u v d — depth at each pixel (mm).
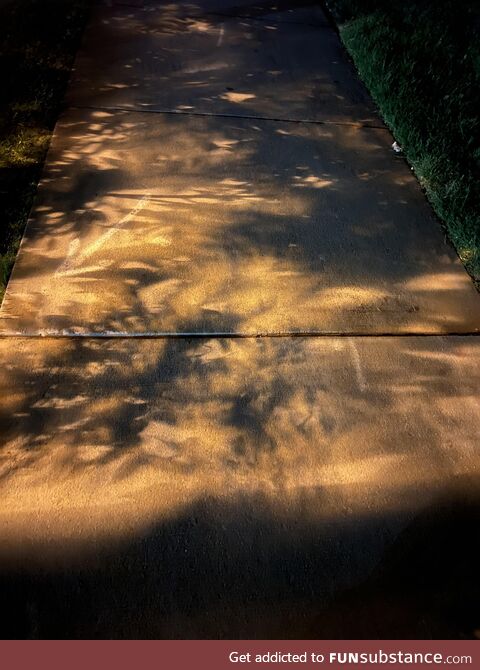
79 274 2389
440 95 3807
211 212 2789
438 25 4691
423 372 2207
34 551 1604
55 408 1932
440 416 2074
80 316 2225
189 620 1535
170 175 2971
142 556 1628
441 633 1576
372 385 2139
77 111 3301
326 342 2266
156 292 2361
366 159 3305
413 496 1843
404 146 3402
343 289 2492
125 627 1511
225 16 4539
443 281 2605
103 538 1648
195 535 1685
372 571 1670
